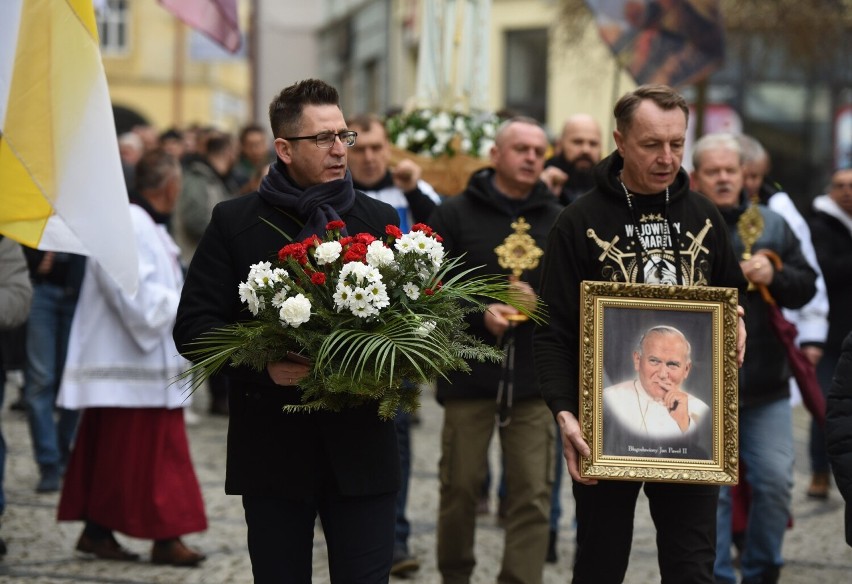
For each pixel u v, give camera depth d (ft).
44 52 20.26
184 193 42.80
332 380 14.85
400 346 14.78
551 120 96.37
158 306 25.08
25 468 34.35
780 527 23.62
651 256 17.46
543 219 23.98
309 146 16.42
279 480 16.05
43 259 31.58
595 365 16.80
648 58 38.88
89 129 20.36
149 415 25.22
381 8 112.27
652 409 16.80
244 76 155.53
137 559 25.89
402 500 25.76
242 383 16.24
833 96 90.74
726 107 90.94
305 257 15.29
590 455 16.66
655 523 17.48
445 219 23.94
